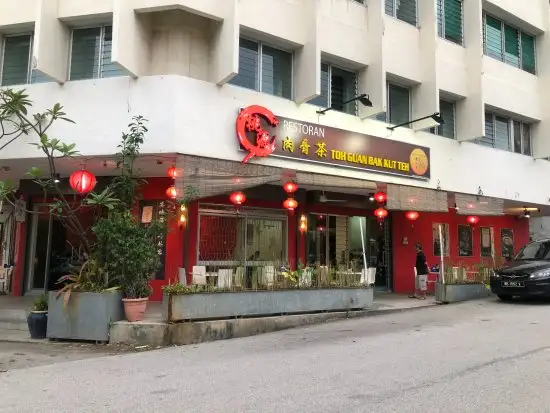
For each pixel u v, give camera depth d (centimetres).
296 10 1314
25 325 1077
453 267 1505
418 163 1538
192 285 985
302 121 1284
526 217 2242
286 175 1225
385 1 1538
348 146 1370
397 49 1526
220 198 1368
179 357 784
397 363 683
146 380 635
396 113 1565
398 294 1647
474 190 1702
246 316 1015
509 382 576
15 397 572
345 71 1470
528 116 1909
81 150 1100
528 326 971
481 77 1656
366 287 1207
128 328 912
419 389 553
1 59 1246
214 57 1181
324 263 1589
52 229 1442
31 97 1141
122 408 518
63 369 716
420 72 1579
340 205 1606
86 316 927
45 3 1116
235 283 1027
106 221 952
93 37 1205
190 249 1308
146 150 1079
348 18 1431
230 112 1164
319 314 1110
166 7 1103
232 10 1130
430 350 766
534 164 1947
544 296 1320
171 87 1092
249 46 1280
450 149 1650
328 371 648
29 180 1408
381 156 1444
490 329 946
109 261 956
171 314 922
